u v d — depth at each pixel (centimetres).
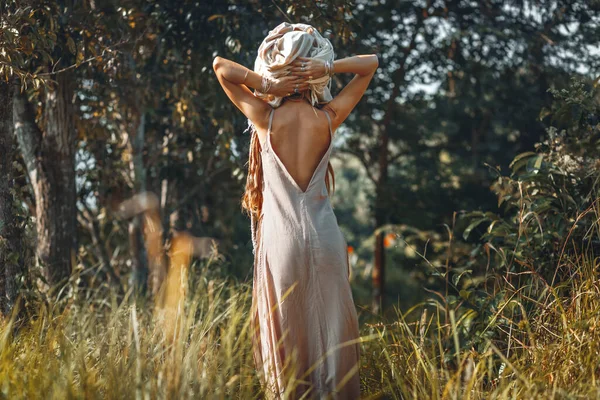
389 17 1031
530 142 1158
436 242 1103
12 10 505
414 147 1260
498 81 1108
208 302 483
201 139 874
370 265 1859
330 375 327
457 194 1205
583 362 324
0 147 466
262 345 347
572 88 515
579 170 468
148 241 810
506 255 454
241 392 310
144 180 861
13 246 471
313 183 339
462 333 415
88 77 682
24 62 478
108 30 615
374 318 513
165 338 347
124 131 866
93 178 829
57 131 618
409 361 360
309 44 339
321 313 330
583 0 908
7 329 315
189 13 655
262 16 676
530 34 1005
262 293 346
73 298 490
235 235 1191
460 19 1070
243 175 797
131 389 286
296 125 342
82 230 934
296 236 331
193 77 692
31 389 276
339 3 600
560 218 439
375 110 1199
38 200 620
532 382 311
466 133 1281
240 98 345
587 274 376
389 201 1184
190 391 289
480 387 332
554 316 371
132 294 652
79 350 314
